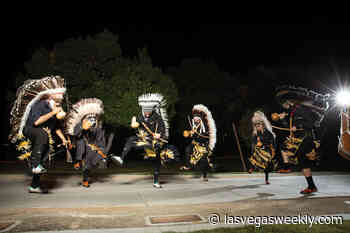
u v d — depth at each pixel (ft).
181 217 15.23
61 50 50.75
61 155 53.98
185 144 71.20
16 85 48.83
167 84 53.83
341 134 16.58
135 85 48.52
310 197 20.36
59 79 21.22
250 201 19.07
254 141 25.43
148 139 23.80
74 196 20.80
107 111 48.49
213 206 17.69
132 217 15.24
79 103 23.62
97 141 24.30
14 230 13.07
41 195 21.03
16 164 43.70
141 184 26.35
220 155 69.10
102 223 14.15
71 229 13.19
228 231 12.89
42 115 20.26
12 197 20.30
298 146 21.77
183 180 29.25
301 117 21.84
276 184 26.61
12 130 20.85
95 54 51.60
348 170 39.37
